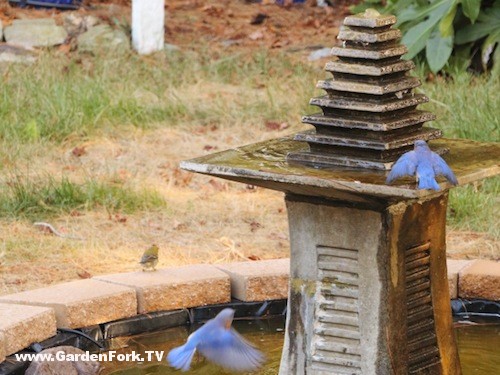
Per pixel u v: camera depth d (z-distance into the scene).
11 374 9.30
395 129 8.12
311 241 8.60
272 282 10.99
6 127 15.76
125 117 16.75
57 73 18.11
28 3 21.70
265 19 23.80
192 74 19.12
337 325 8.59
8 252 12.06
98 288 10.53
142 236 12.79
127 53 19.77
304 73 19.19
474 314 11.09
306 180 7.86
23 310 9.88
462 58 18.53
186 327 10.77
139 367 9.92
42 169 14.79
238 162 8.38
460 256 12.21
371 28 8.16
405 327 8.52
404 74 8.38
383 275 8.34
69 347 9.57
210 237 12.87
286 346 8.87
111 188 13.96
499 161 8.42
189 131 16.58
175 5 24.73
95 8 22.17
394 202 8.17
